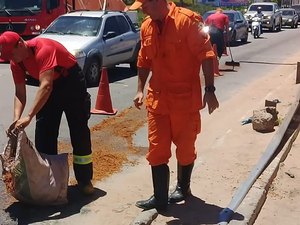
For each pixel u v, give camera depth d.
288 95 7.25
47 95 3.17
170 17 2.92
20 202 3.43
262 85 8.48
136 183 3.83
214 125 5.61
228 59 12.35
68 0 12.30
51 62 3.19
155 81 3.06
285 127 5.09
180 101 3.04
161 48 2.97
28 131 5.30
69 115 3.46
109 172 4.07
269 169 4.02
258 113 5.22
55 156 3.38
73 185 3.78
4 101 6.85
